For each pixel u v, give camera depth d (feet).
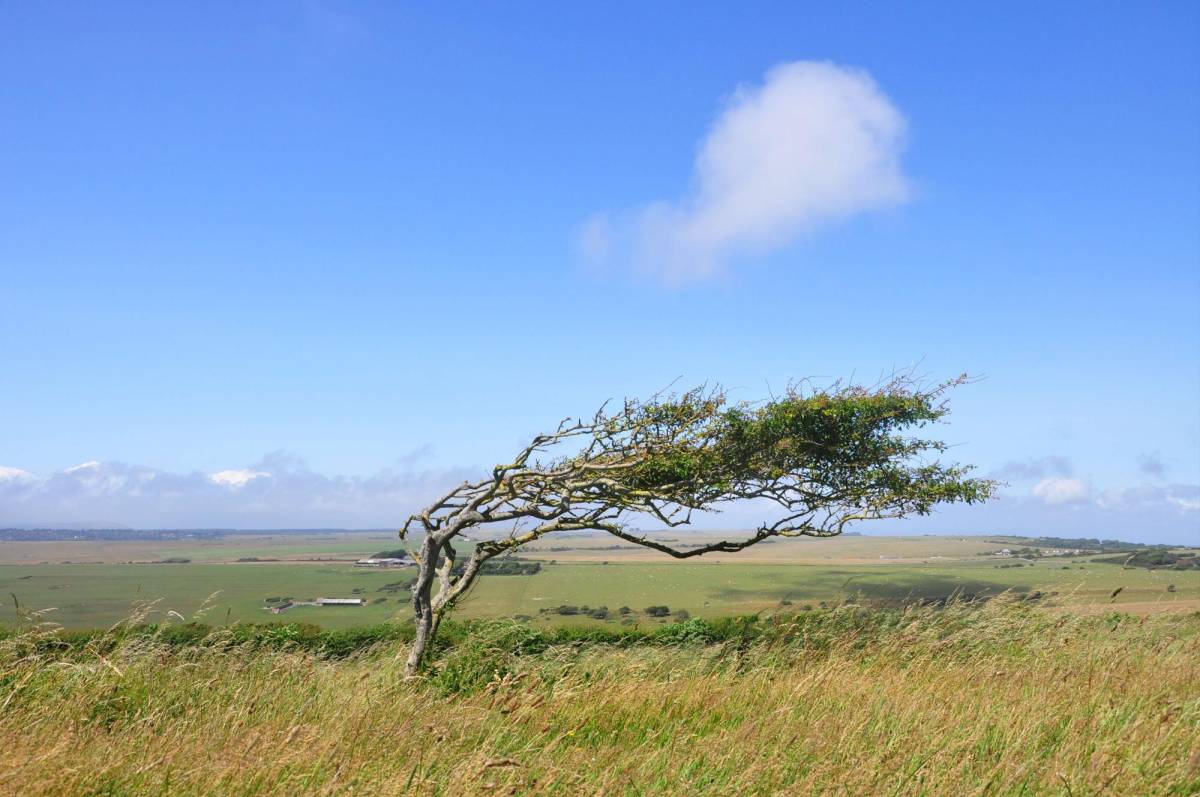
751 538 33.76
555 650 31.07
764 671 28.89
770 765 17.47
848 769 17.11
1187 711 20.71
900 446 33.35
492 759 15.80
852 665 29.78
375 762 16.99
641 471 32.17
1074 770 16.69
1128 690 24.13
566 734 19.60
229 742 17.51
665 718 22.89
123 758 16.47
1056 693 23.89
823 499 33.53
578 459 32.58
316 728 18.39
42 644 25.85
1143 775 16.61
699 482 32.35
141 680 24.58
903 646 33.06
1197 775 16.35
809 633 35.06
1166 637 33.27
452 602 32.35
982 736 19.56
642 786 16.69
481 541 33.19
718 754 18.43
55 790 14.90
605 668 28.02
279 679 26.43
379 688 25.07
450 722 19.80
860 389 33.37
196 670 26.68
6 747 16.74
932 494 32.40
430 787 15.56
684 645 35.06
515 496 32.30
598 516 33.06
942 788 16.10
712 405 32.30
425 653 31.37
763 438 32.48
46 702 21.47
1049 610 35.96
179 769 16.21
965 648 33.32
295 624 46.78
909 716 21.45
